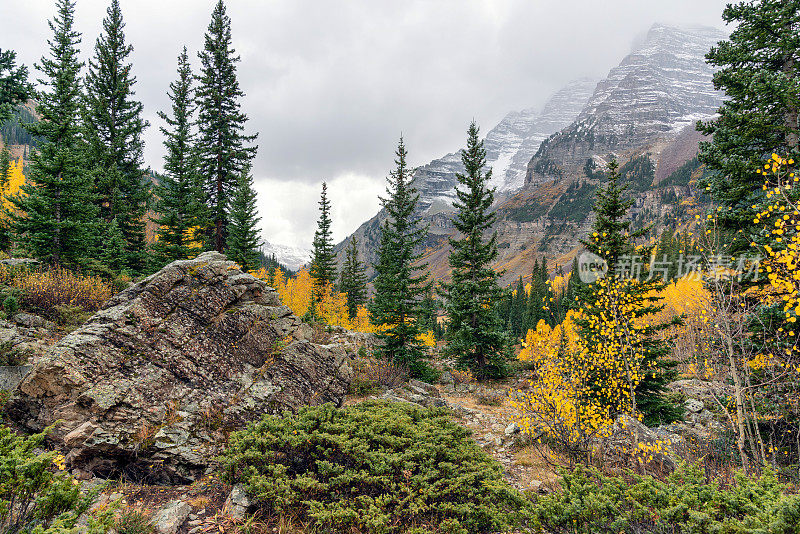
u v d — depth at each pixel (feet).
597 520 15.05
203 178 79.46
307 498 17.20
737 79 30.94
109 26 91.56
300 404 27.22
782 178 27.81
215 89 86.28
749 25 31.53
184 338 25.93
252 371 27.55
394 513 16.21
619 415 29.78
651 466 23.99
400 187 65.51
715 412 37.81
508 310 262.26
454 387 59.31
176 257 72.13
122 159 86.17
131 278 66.33
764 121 28.58
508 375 64.59
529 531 17.99
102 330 23.57
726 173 31.14
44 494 12.34
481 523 17.03
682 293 85.61
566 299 42.27
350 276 151.33
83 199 55.06
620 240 38.78
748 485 14.28
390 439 20.57
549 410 26.35
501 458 28.32
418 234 63.87
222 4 91.15
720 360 27.40
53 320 34.91
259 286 34.12
